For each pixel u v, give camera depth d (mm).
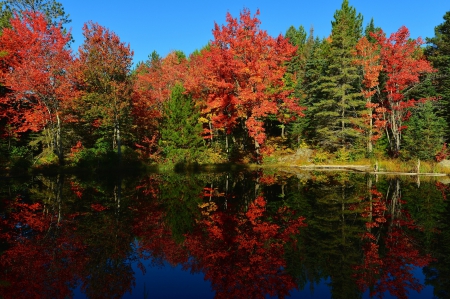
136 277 5945
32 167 23125
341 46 30969
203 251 7340
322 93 32875
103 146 28031
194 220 10172
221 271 6207
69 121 26969
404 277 5812
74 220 10094
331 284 5566
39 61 22641
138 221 10008
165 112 30203
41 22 23031
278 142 37000
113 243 7906
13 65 23219
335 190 15797
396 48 27828
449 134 26641
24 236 8398
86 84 25500
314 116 32844
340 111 31422
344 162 28969
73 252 7254
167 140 28859
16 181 18875
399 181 18906
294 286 5457
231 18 26609
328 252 7203
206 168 27906
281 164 30438
